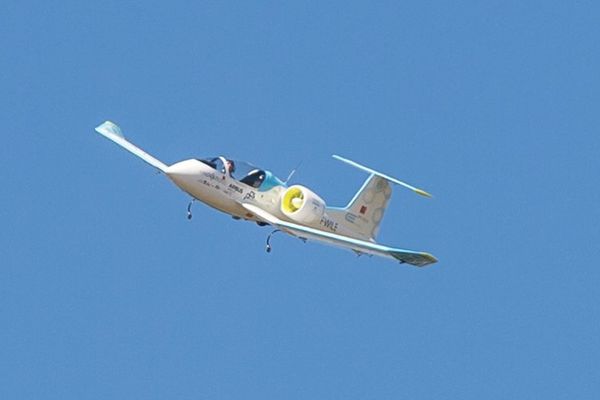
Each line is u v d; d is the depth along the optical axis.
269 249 121.06
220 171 120.38
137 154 126.62
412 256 104.31
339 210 128.88
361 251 113.12
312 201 123.50
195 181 119.00
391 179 131.00
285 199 124.00
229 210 122.12
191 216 121.94
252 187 122.31
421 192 129.88
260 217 121.12
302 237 119.56
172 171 119.06
